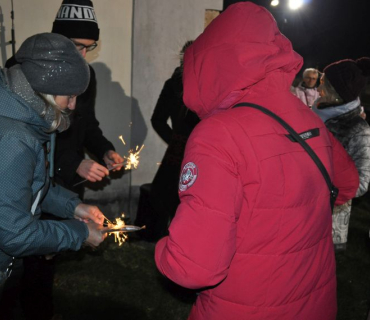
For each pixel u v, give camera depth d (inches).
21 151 61.4
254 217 53.7
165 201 138.6
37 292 102.0
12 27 138.6
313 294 59.1
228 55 54.4
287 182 53.8
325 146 59.7
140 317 120.6
